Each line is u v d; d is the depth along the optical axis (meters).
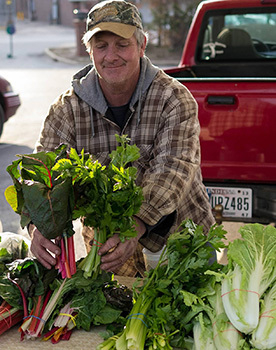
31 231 2.33
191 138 2.58
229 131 4.04
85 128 2.74
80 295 2.07
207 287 1.97
